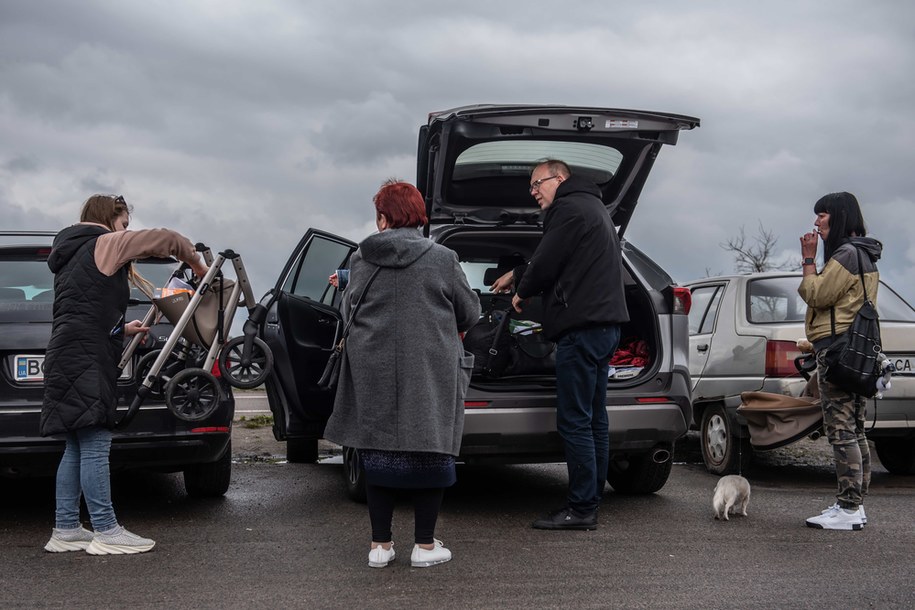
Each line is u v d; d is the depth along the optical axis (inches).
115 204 183.3
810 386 244.8
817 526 201.2
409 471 161.5
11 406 188.4
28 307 195.2
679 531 197.3
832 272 199.8
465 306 168.2
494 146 235.8
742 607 141.4
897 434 273.9
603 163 245.1
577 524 198.1
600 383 205.9
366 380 162.1
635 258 237.9
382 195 168.6
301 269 248.1
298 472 285.1
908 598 146.3
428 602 143.3
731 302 299.9
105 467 175.2
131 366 197.3
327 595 146.9
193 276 205.6
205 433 199.6
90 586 152.3
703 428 301.6
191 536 190.1
